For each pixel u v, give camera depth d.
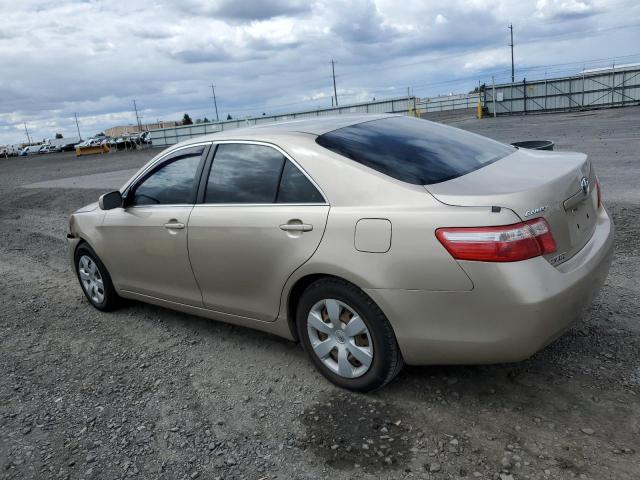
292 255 3.29
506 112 42.53
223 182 3.80
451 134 3.88
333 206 3.15
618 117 25.23
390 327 3.03
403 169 3.11
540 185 2.82
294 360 3.88
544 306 2.62
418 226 2.80
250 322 3.81
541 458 2.59
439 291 2.77
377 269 2.92
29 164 46.50
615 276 4.71
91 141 74.44
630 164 10.59
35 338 4.83
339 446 2.86
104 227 4.73
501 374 3.35
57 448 3.11
